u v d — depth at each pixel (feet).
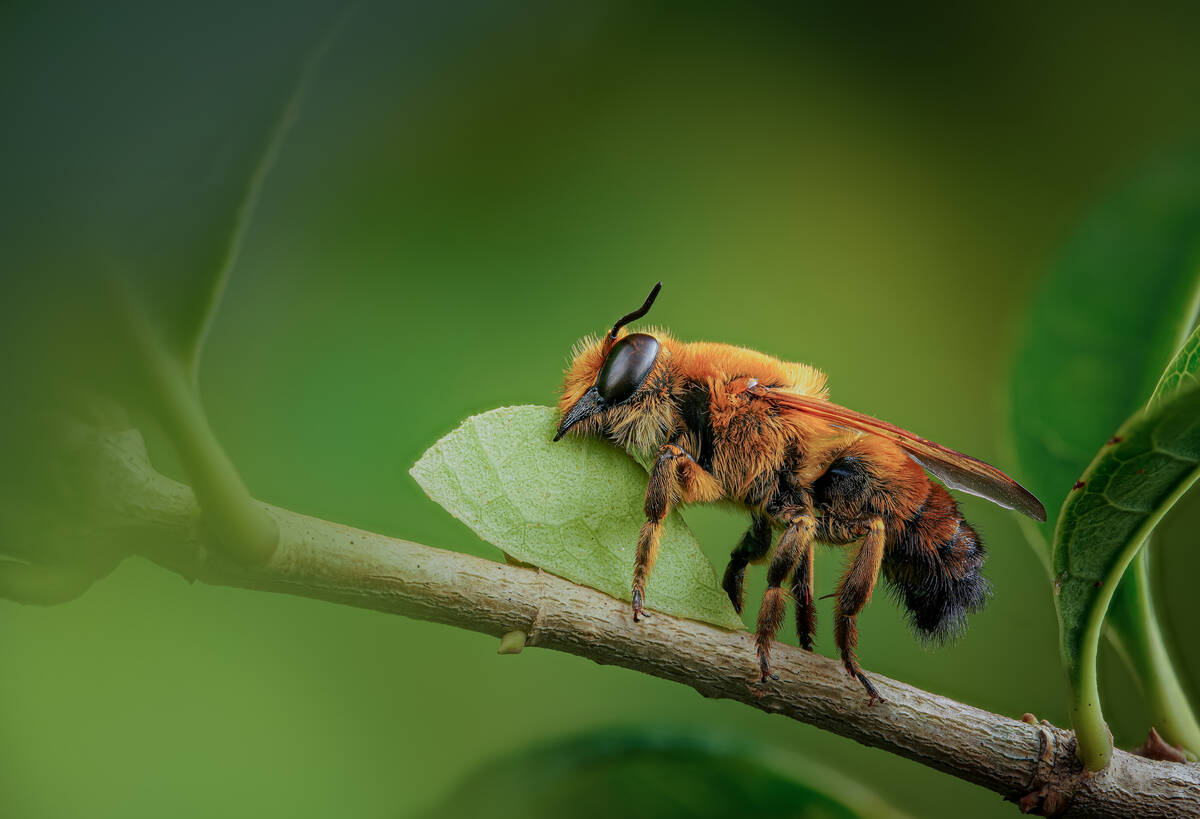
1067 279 0.37
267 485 0.40
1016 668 0.42
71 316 0.29
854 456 0.39
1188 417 0.32
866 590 0.36
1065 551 0.33
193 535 0.31
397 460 0.41
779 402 0.38
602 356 0.37
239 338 0.41
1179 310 0.37
